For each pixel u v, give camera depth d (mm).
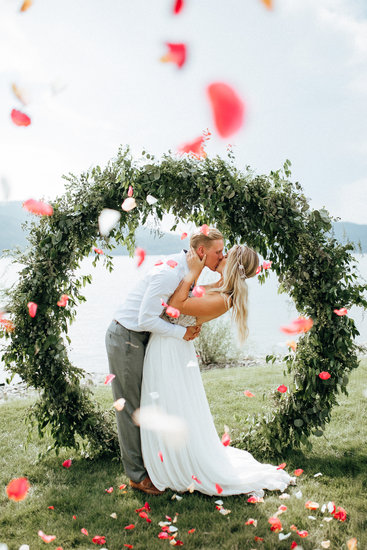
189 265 2650
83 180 3086
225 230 3229
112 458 3271
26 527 2395
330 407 3268
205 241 2674
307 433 3268
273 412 3352
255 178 3090
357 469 3002
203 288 2822
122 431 2756
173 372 2645
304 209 3113
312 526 2320
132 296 2748
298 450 3340
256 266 2719
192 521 2395
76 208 2998
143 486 2752
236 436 3535
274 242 3211
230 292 2691
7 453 3439
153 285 2557
